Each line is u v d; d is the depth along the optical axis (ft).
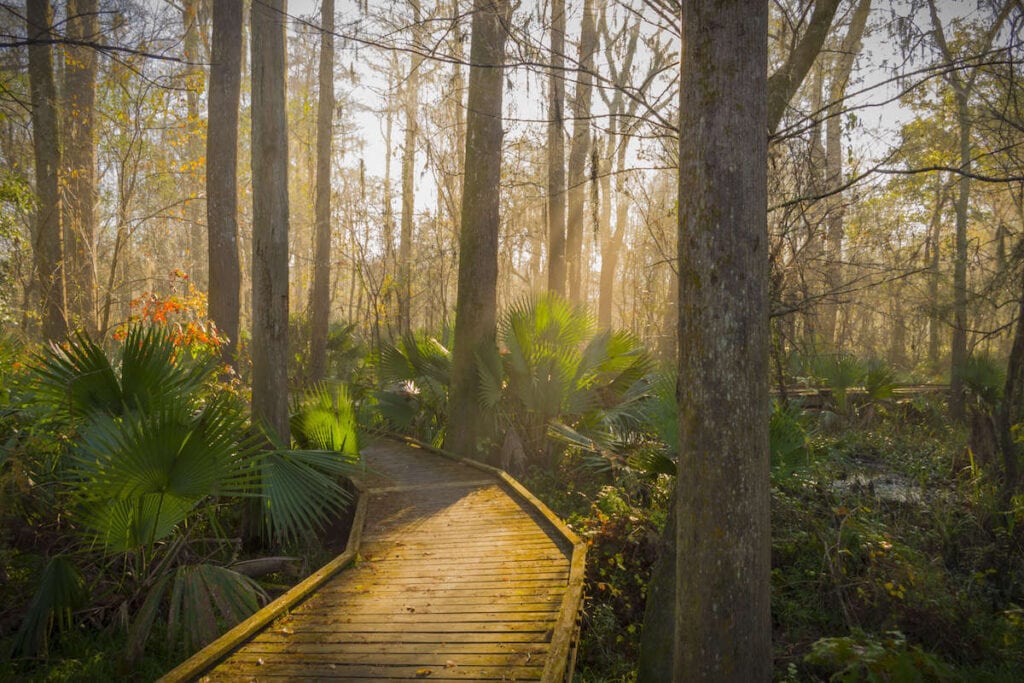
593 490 30.86
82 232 42.09
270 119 22.86
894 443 39.65
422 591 17.69
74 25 36.99
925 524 25.04
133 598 18.07
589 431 34.22
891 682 14.01
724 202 9.64
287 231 23.58
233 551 22.52
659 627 14.08
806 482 25.46
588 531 22.63
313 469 22.31
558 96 20.35
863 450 39.09
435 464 33.91
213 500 22.93
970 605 19.83
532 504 25.32
